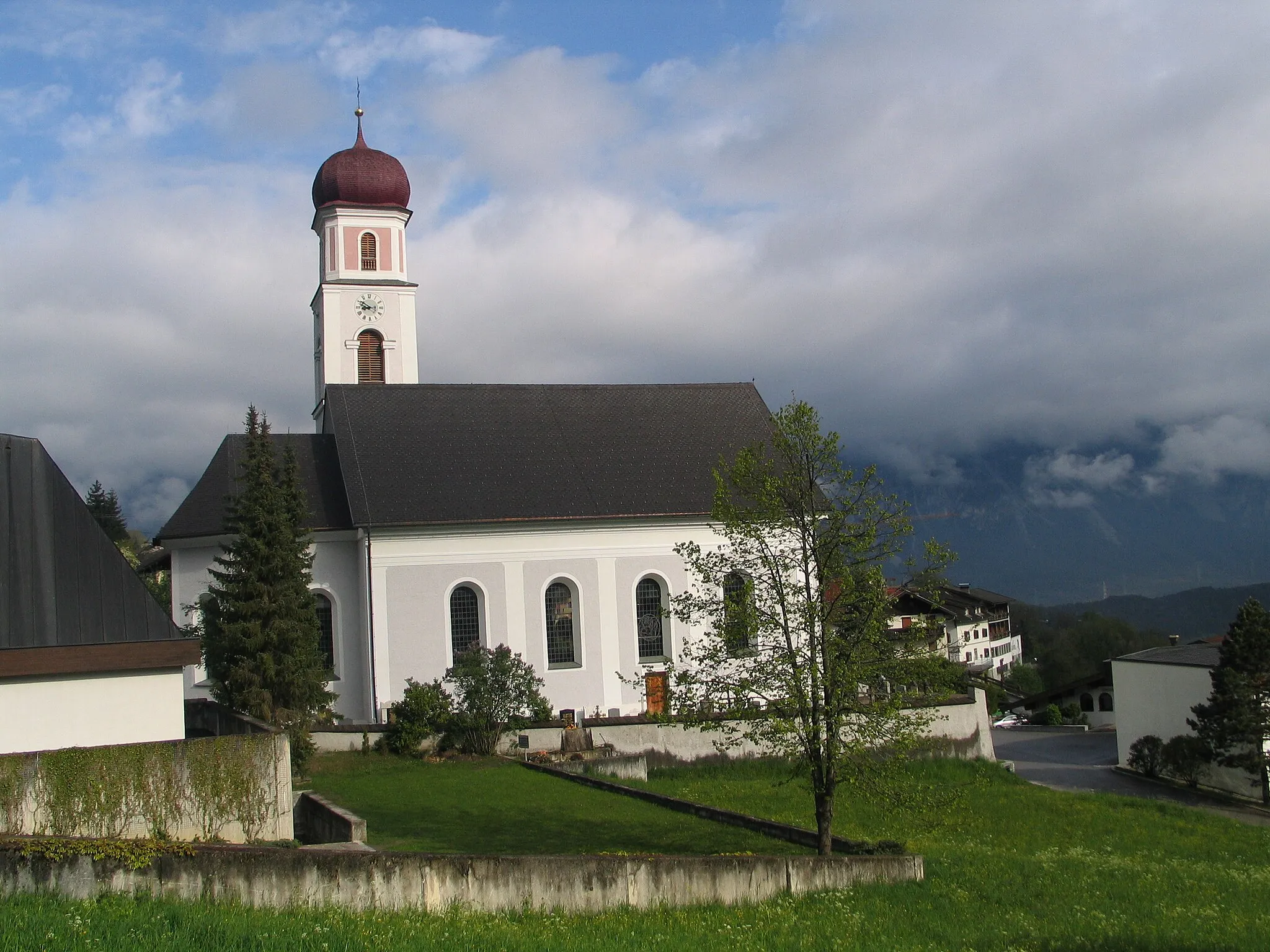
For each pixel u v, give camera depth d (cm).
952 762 4591
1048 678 12200
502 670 4241
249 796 2370
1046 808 3888
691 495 5266
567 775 3703
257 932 1366
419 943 1399
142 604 2605
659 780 4094
